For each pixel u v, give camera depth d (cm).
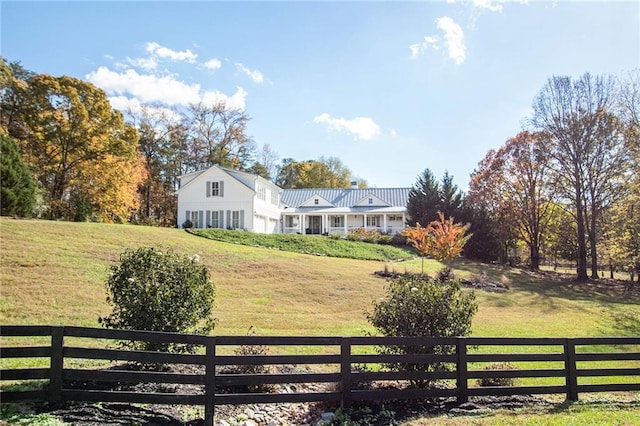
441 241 2180
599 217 2850
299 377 587
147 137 4288
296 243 2819
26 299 1152
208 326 774
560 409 625
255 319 1251
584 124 2725
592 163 2741
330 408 614
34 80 2848
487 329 1328
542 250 3762
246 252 2233
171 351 700
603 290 2408
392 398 616
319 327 1205
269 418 580
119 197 3319
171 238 2255
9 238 1670
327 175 6259
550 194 3048
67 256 1594
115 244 1888
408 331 696
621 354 709
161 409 574
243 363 566
